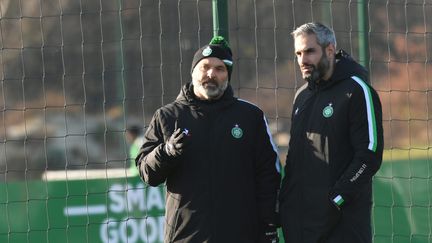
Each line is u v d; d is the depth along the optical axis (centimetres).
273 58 2558
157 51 2569
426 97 2516
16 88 2736
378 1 2586
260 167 1590
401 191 2397
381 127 1489
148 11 2605
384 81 2530
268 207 1577
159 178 1534
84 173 2430
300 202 1527
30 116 2717
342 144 1491
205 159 1548
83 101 2664
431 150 2420
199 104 1569
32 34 2788
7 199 2431
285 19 2614
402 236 2377
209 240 1534
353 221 1498
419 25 2572
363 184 1459
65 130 2645
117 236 2389
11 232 2411
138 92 2556
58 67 2730
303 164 1526
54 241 2402
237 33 2509
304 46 1512
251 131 1573
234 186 1551
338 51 1562
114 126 2592
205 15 2548
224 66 1562
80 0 2517
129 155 2506
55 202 2416
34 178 2455
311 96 1546
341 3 2544
